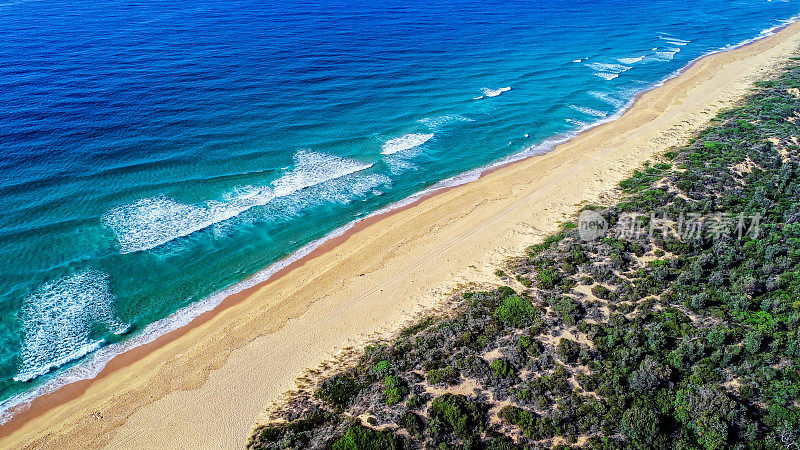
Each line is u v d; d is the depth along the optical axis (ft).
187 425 82.38
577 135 195.11
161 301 112.06
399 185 159.12
